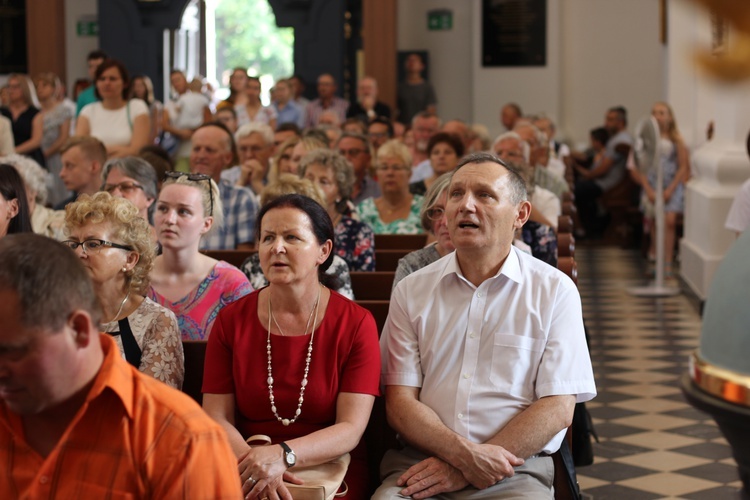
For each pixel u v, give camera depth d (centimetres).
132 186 493
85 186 581
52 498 161
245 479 268
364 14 1636
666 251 1162
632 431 547
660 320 870
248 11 2508
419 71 1664
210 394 302
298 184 471
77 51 1778
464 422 301
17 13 1711
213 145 610
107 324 301
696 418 570
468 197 304
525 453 291
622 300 972
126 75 827
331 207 543
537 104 1680
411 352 313
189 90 1324
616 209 1438
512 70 1681
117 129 823
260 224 308
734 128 894
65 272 155
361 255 507
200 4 1791
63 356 155
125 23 1717
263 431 298
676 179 1151
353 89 1730
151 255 309
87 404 159
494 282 307
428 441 294
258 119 1277
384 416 329
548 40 1669
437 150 704
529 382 303
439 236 387
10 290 151
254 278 445
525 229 537
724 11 60
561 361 298
